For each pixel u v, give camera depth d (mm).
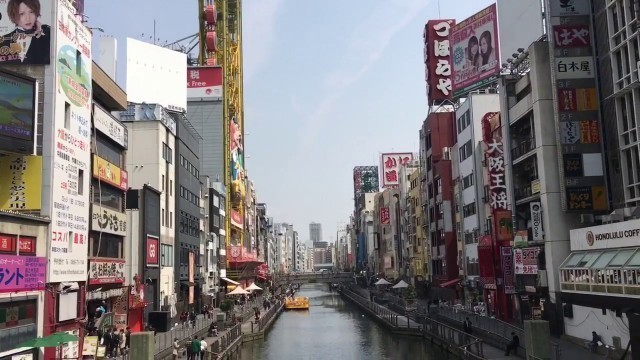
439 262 85062
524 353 34219
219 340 43062
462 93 72375
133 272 50344
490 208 57219
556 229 43031
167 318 50000
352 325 75000
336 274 173375
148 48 75438
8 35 32906
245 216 126438
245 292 76062
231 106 115188
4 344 26797
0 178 31828
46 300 30906
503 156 53156
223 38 114625
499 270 53594
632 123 38156
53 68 32969
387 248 135250
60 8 33875
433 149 85062
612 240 35250
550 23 42625
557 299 42125
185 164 69688
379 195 147625
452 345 43156
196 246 75438
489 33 67750
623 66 38375
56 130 32750
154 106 59281
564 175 41406
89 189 38125
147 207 52406
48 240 31438
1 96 30109
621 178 39656
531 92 46344
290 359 47250
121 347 36344
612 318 33438
